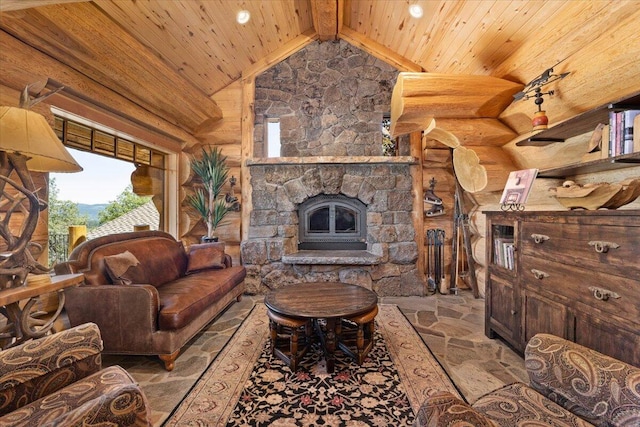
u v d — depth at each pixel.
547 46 2.21
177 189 4.05
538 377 1.16
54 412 1.03
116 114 2.88
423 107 2.71
